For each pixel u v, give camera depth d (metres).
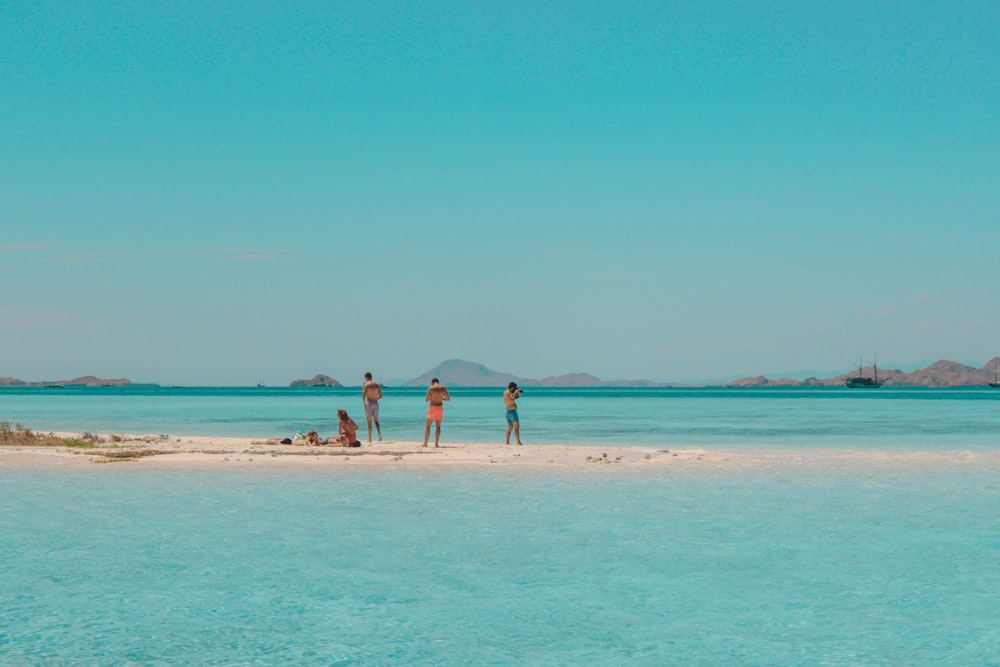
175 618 9.41
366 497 18.00
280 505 16.86
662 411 77.38
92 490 18.89
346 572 11.46
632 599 10.25
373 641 8.73
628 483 20.38
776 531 14.26
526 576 11.30
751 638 8.85
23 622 9.23
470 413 69.56
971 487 19.73
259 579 11.07
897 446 32.84
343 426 29.88
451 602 10.09
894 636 8.91
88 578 11.08
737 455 27.56
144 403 102.69
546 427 47.09
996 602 10.11
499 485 19.95
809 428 46.72
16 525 14.61
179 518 15.37
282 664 8.05
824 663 8.13
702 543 13.34
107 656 8.20
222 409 77.94
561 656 8.32
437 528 14.49
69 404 97.94
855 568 11.77
